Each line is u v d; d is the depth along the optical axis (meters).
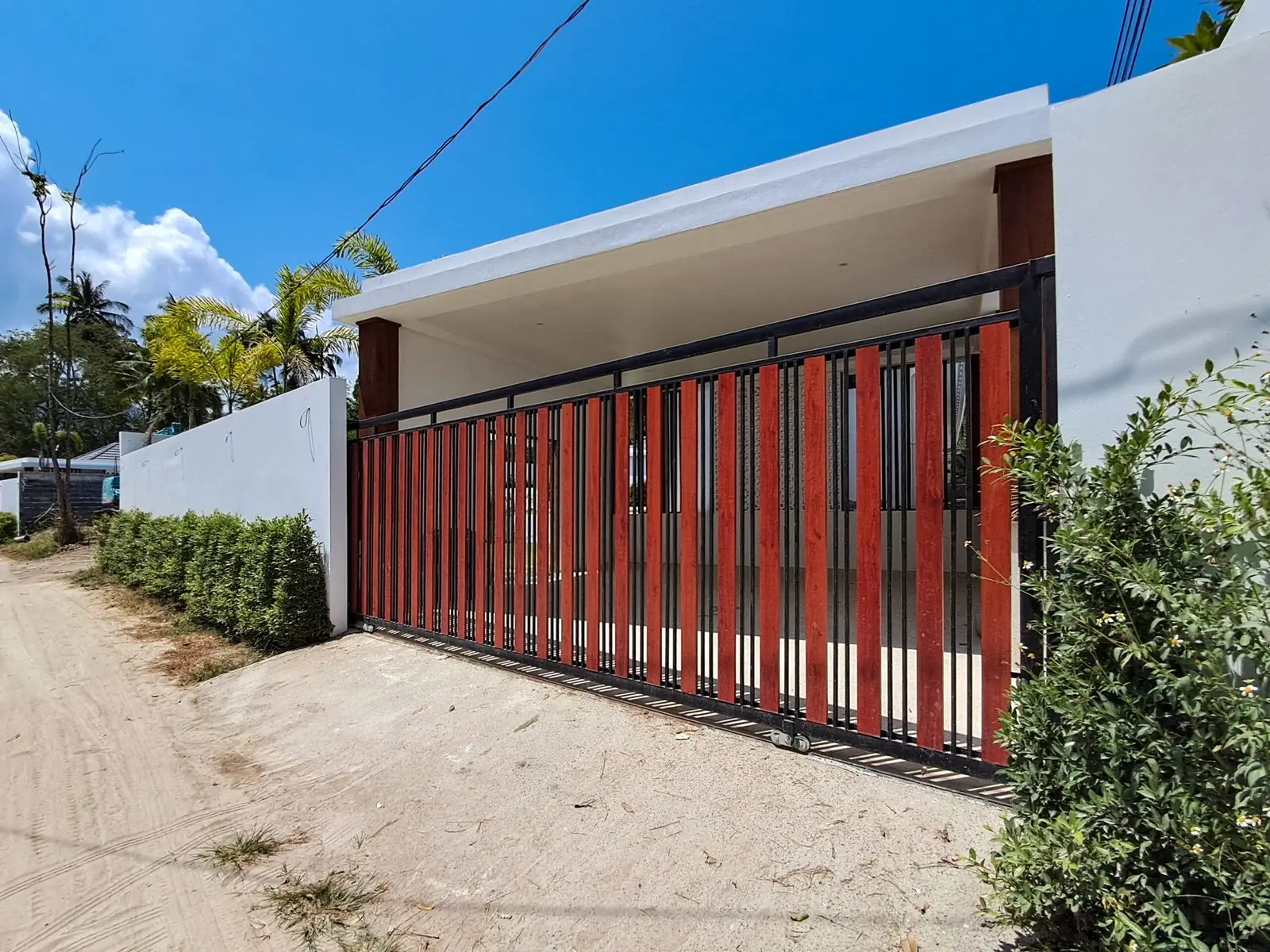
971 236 4.85
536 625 4.53
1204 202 2.17
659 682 3.76
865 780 2.78
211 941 2.27
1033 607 2.45
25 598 9.92
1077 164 2.39
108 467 23.55
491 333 7.64
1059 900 1.67
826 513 3.04
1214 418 2.11
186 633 7.10
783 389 3.17
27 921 2.41
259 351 12.76
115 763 3.84
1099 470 1.82
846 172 3.93
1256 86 2.11
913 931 1.96
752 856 2.40
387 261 11.77
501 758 3.40
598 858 2.53
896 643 4.67
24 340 32.84
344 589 6.13
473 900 2.39
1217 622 1.48
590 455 4.18
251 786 3.48
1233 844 1.41
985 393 2.60
